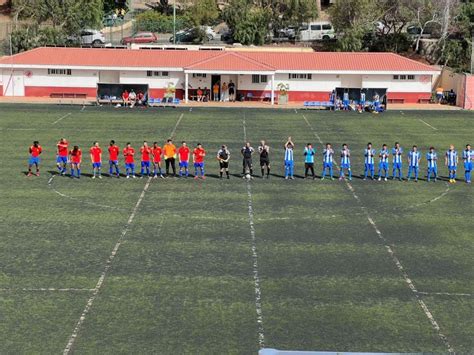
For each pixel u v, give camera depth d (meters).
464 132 60.06
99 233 34.03
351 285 28.58
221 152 44.38
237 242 33.16
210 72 74.19
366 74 76.38
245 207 38.53
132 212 37.34
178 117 65.00
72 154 44.28
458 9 89.25
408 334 24.73
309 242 33.31
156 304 26.59
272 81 74.75
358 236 34.25
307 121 64.38
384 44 91.56
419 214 37.81
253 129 60.09
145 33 93.81
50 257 30.95
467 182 44.69
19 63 75.88
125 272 29.45
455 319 25.89
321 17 107.75
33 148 44.34
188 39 94.94
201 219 36.38
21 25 93.81
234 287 28.17
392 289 28.30
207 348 23.50
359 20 90.88
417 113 70.06
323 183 43.81
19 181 43.00
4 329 24.61
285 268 30.16
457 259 31.52
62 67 75.88
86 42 93.19
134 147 52.47
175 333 24.47
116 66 75.81
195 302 26.81
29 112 66.25
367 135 58.34
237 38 92.50
